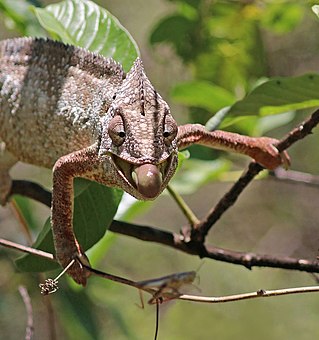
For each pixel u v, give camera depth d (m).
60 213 1.13
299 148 2.53
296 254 2.71
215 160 1.39
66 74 1.18
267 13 1.54
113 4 2.68
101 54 1.21
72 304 1.50
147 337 2.50
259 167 1.21
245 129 1.38
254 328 2.62
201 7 1.53
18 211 1.32
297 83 1.17
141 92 1.08
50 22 1.23
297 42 2.27
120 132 1.07
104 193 1.18
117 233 1.24
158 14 2.69
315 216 2.74
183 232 1.24
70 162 1.12
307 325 2.64
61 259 1.13
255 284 2.73
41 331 1.86
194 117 1.46
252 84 1.52
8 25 1.43
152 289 1.11
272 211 2.79
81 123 1.16
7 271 1.53
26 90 1.20
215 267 2.74
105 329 1.68
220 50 1.55
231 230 2.83
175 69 2.03
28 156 1.22
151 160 1.06
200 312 2.62
